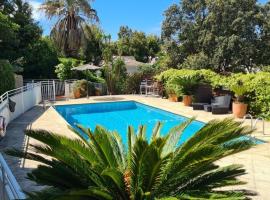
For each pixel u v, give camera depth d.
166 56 37.28
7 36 24.42
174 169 4.25
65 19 31.64
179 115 15.80
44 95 22.05
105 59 26.75
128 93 26.02
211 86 17.42
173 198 3.73
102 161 4.43
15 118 14.79
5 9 28.91
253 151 9.23
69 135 11.30
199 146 4.29
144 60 58.53
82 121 16.67
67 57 33.12
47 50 29.31
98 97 23.00
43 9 31.41
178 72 20.38
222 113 15.48
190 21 35.62
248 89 14.64
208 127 4.34
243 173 4.55
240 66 33.34
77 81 23.77
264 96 14.13
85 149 4.33
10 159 8.18
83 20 32.06
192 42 35.62
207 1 33.41
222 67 33.72
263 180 7.07
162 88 22.20
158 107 18.06
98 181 4.15
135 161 3.97
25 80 26.48
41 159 4.27
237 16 32.34
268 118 14.01
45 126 12.98
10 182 3.61
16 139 10.58
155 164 3.91
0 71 16.11
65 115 18.19
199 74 18.05
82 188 4.20
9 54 26.58
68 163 4.12
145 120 16.62
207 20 33.34
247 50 32.09
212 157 4.04
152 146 3.89
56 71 27.00
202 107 16.66
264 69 31.12
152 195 4.12
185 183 4.35
